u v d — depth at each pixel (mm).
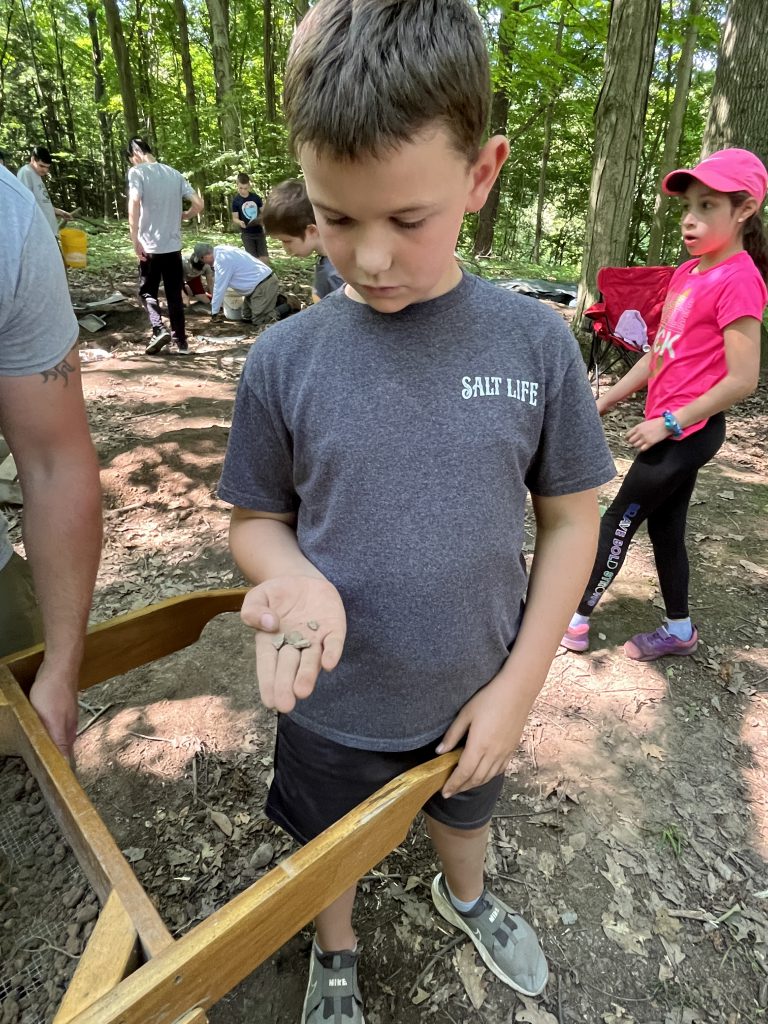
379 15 731
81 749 2090
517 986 1513
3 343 1004
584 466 1042
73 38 20094
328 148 735
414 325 922
